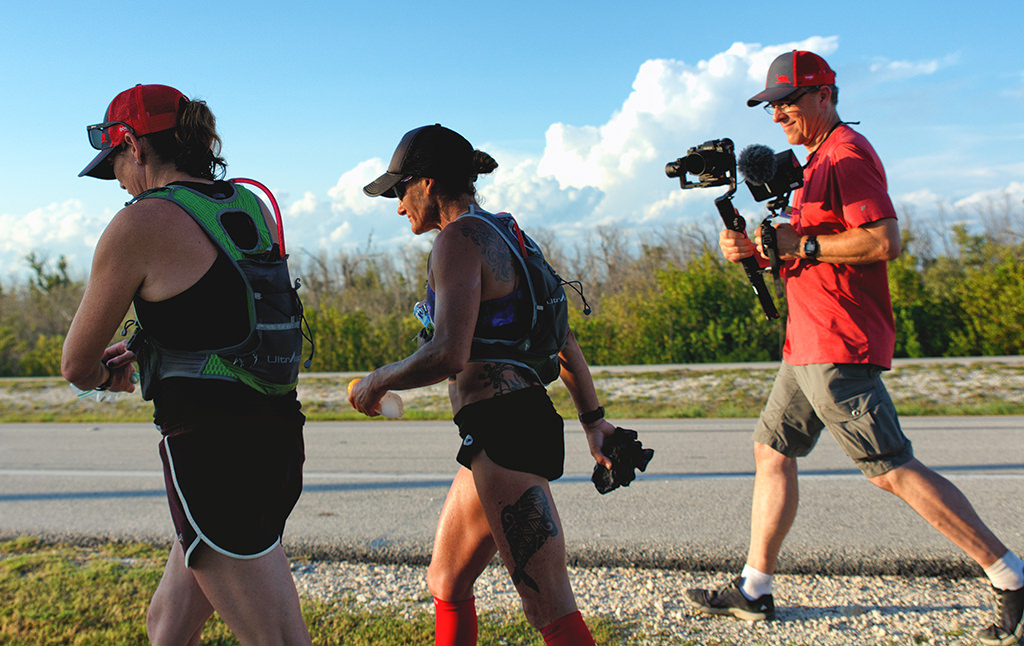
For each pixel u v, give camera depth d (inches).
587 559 151.6
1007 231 1168.8
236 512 75.6
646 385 467.2
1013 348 657.0
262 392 79.7
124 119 81.5
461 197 88.5
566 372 99.2
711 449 279.3
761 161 119.0
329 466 266.7
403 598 131.9
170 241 74.5
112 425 411.2
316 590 136.9
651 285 912.9
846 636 114.3
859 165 114.5
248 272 79.0
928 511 111.6
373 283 1296.8
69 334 76.3
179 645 88.7
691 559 150.3
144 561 153.9
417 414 406.6
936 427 315.6
